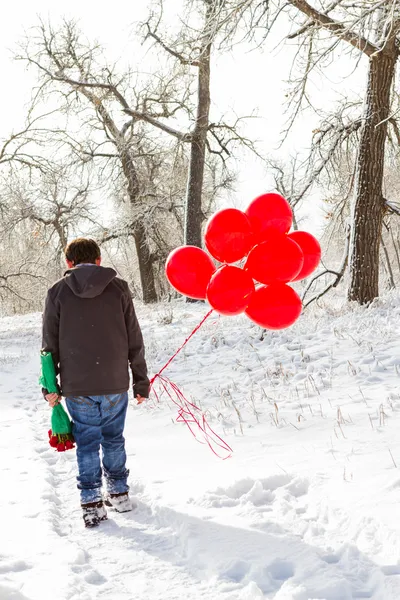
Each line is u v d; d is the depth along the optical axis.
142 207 27.86
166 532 3.71
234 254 4.23
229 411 6.64
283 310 4.35
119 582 3.08
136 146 28.22
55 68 24.94
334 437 5.05
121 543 3.61
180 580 3.05
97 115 26.83
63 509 4.30
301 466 4.44
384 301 11.64
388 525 3.19
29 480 4.91
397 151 13.16
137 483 4.56
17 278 38.59
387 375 7.05
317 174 13.31
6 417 7.86
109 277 4.02
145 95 25.77
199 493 4.18
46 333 4.02
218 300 4.27
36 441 6.38
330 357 8.27
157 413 7.01
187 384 8.43
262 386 7.56
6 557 3.39
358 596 2.69
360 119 12.41
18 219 28.44
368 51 11.22
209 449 5.32
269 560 3.08
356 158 12.36
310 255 4.54
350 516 3.42
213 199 28.36
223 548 3.28
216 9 10.42
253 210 4.29
